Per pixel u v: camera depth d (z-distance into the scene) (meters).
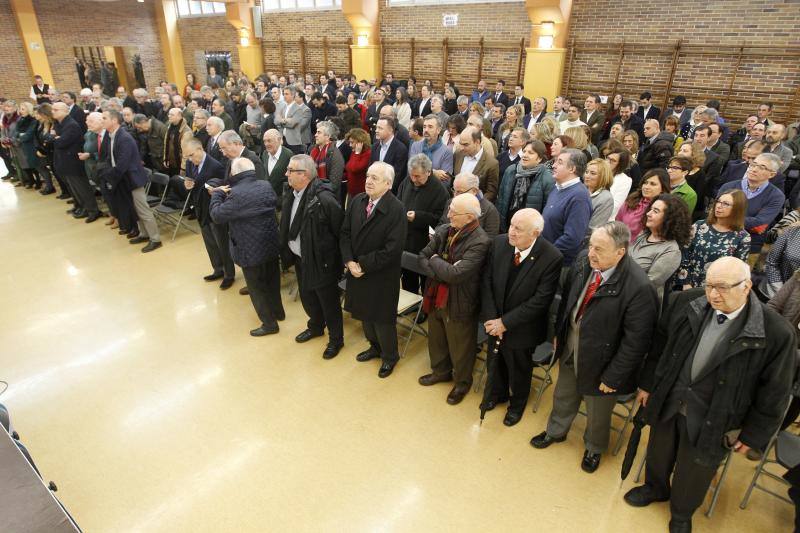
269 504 2.35
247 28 13.83
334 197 3.15
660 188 3.01
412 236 3.58
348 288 3.13
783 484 2.51
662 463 2.21
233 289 4.48
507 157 4.24
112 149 4.87
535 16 8.84
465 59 10.60
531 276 2.46
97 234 5.71
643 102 7.87
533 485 2.47
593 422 2.45
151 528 2.22
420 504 2.36
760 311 1.77
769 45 7.29
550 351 2.88
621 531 2.23
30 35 12.99
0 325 3.83
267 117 6.77
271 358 3.49
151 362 3.42
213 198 3.42
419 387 3.21
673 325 2.00
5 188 7.49
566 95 9.40
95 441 2.72
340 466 2.57
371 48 11.59
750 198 3.66
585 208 2.96
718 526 2.26
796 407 2.21
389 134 4.47
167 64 16.25
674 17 7.96
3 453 1.58
